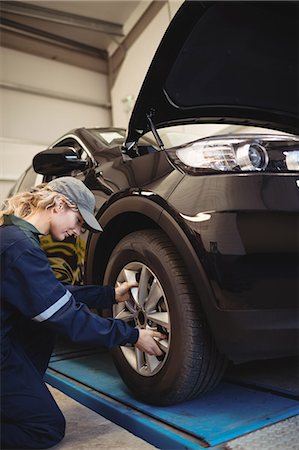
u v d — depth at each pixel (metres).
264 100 1.88
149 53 5.95
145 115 1.57
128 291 1.43
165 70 1.45
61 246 1.91
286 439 1.06
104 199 1.53
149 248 1.31
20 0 5.69
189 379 1.21
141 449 1.11
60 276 1.98
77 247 1.78
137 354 1.37
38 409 1.14
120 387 1.57
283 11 1.42
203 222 1.11
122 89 6.77
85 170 1.85
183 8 1.27
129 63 6.52
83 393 1.54
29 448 1.13
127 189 1.39
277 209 1.08
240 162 1.14
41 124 6.41
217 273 1.07
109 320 1.21
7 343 1.15
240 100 1.84
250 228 1.07
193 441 1.06
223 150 1.18
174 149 1.33
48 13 5.93
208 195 1.13
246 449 1.01
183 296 1.19
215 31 1.42
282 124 2.04
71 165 1.69
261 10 1.39
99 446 1.14
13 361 1.15
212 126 3.14
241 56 1.59
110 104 7.16
